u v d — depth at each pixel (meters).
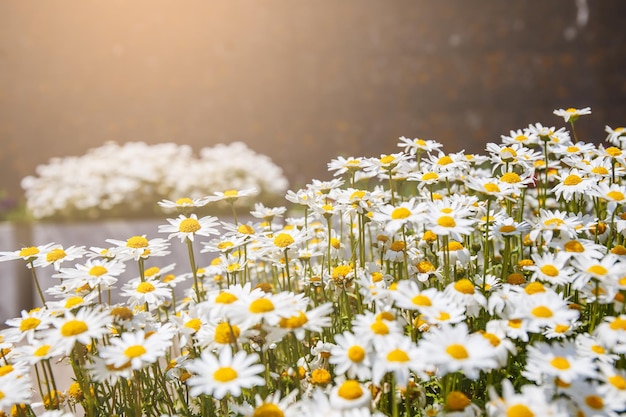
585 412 0.64
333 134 3.30
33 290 1.56
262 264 0.99
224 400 0.73
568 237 0.78
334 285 0.81
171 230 0.80
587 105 3.32
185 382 0.77
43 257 0.81
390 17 3.37
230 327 0.68
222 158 2.31
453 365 0.63
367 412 0.64
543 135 0.89
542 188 0.96
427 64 3.37
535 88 3.35
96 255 0.81
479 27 3.38
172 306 0.96
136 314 0.76
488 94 3.35
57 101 3.27
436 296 0.70
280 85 3.32
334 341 0.81
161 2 3.30
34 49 3.26
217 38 3.32
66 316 0.72
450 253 0.82
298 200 0.83
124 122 3.29
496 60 3.37
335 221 0.97
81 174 2.14
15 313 1.54
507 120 3.32
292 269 0.90
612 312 0.77
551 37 3.38
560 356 0.66
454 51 3.37
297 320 0.69
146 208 2.08
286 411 0.65
